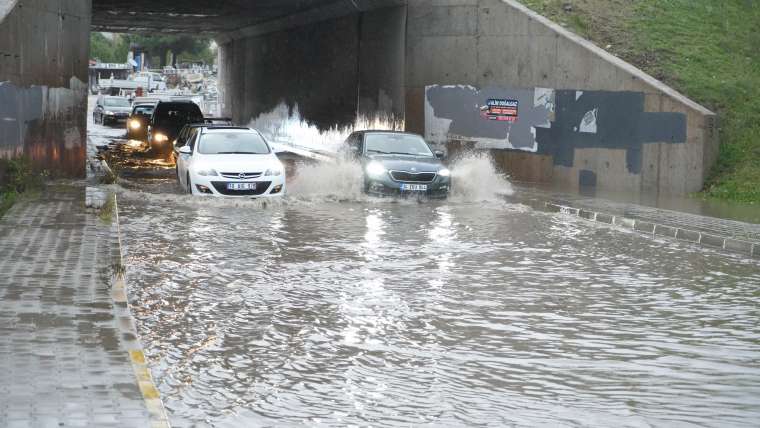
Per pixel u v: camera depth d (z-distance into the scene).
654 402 11.77
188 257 21.59
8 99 30.38
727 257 24.00
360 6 55.31
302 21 68.06
